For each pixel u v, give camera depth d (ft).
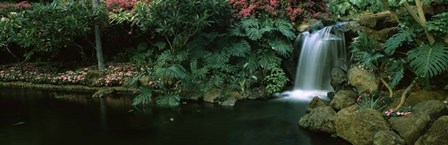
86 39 31.09
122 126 19.85
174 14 23.98
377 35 21.77
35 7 30.81
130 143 17.35
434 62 16.92
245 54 26.32
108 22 30.14
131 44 32.91
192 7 24.18
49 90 29.53
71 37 30.89
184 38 26.27
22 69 33.27
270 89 25.38
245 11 27.32
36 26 29.53
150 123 20.27
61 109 23.57
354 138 16.05
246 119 20.48
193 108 23.00
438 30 17.06
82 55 34.19
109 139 17.94
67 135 18.61
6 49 35.29
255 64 26.23
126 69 29.71
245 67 26.04
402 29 18.97
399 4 17.97
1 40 31.55
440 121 14.52
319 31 26.71
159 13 24.29
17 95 27.89
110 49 34.04
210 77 25.79
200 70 25.57
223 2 25.21
